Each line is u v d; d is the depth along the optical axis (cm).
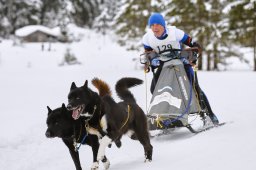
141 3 4975
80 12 9800
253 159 598
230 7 3931
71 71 4788
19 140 1074
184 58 970
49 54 6994
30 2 8475
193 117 1179
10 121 1323
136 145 953
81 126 707
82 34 9219
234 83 2362
